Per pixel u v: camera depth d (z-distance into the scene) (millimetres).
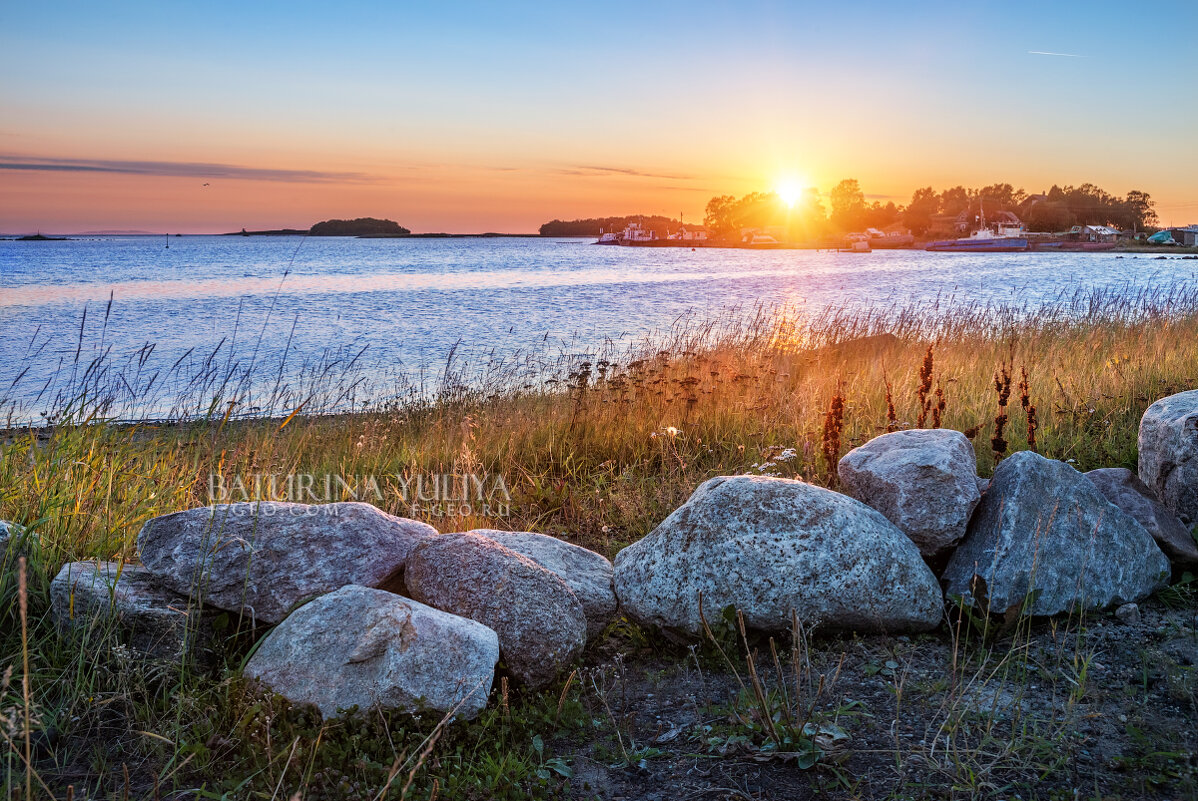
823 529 4070
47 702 3543
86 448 5793
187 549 4035
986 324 13938
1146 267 63469
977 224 181875
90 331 25750
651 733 3490
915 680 3707
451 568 4004
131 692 3547
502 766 3129
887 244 185875
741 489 4285
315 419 9812
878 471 4723
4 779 3045
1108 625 4102
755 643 4141
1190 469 4848
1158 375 8570
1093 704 3387
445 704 3307
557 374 13625
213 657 3852
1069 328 13180
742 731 3361
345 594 3682
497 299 40719
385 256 133000
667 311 32125
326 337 24641
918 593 4078
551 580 4004
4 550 4094
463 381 14062
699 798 3002
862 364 10438
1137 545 4430
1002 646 3986
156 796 2955
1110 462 6535
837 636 4121
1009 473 4504
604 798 3045
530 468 7934
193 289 47438
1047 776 2930
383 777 3043
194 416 9539
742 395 8906
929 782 2945
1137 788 2830
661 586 4188
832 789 2971
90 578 3947
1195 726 3191
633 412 8695
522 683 3760
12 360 18578
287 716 3318
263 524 4203
